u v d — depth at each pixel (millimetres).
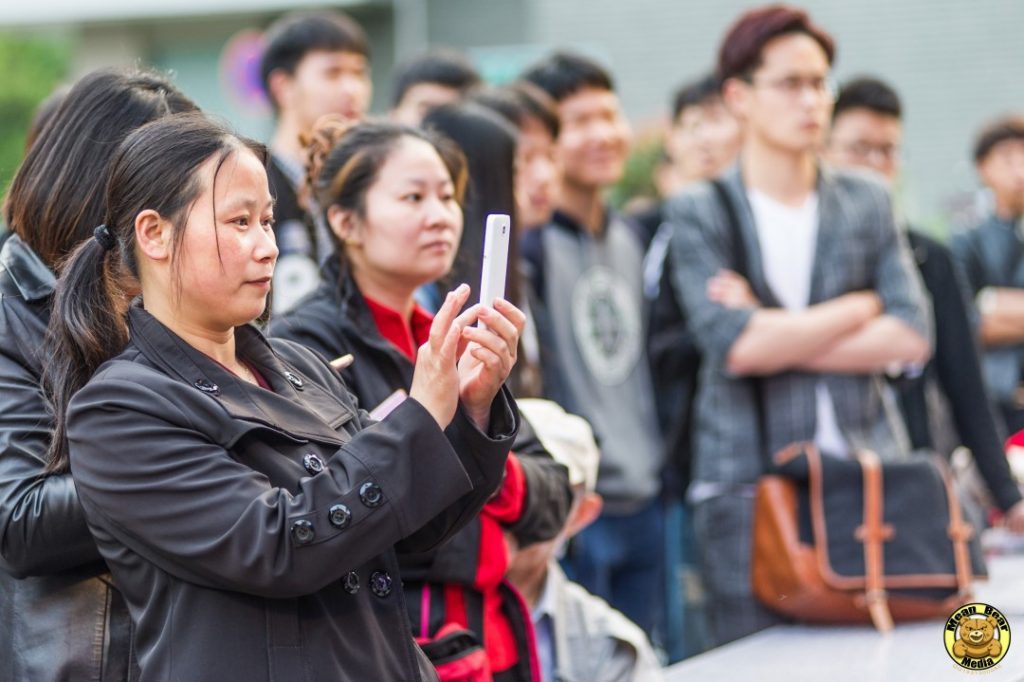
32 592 4094
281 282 6867
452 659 4609
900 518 6887
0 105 34094
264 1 25094
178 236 3637
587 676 5668
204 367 3680
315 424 3787
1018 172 11227
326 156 5352
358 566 3705
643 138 13469
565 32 23328
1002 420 10883
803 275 7465
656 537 8266
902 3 22359
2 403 4148
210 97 26469
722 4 22828
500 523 5000
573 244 8312
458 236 5285
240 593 3543
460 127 6133
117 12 25703
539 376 6801
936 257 8305
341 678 3576
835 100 9391
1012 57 22016
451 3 24062
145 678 3539
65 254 4367
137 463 3502
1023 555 8852
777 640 6785
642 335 8438
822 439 7301
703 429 7500
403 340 5211
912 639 6688
